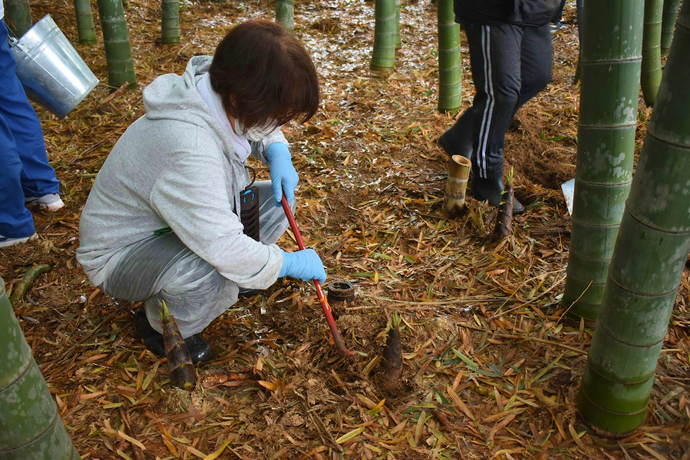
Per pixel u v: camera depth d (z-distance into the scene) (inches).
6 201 120.6
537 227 128.3
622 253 67.7
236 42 72.7
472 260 119.3
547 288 110.0
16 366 54.9
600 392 76.6
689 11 54.6
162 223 85.7
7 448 56.8
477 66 127.3
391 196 144.6
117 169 82.2
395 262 120.1
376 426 82.0
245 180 91.6
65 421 83.1
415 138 173.3
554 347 95.2
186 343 93.0
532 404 84.7
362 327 98.3
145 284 85.7
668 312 69.2
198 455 78.0
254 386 89.7
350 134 176.9
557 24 136.9
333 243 126.8
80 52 240.8
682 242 63.9
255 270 81.9
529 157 158.6
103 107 192.2
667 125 59.1
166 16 243.0
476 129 132.3
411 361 93.0
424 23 282.8
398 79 219.0
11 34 185.5
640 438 78.5
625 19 79.4
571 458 77.2
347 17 289.1
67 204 142.4
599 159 87.6
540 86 133.0
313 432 81.3
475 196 141.9
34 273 114.1
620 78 82.0
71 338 99.9
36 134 131.8
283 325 102.0
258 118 75.2
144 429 82.1
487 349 95.7
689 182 60.2
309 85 74.9
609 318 71.7
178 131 76.6
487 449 78.7
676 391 85.0
